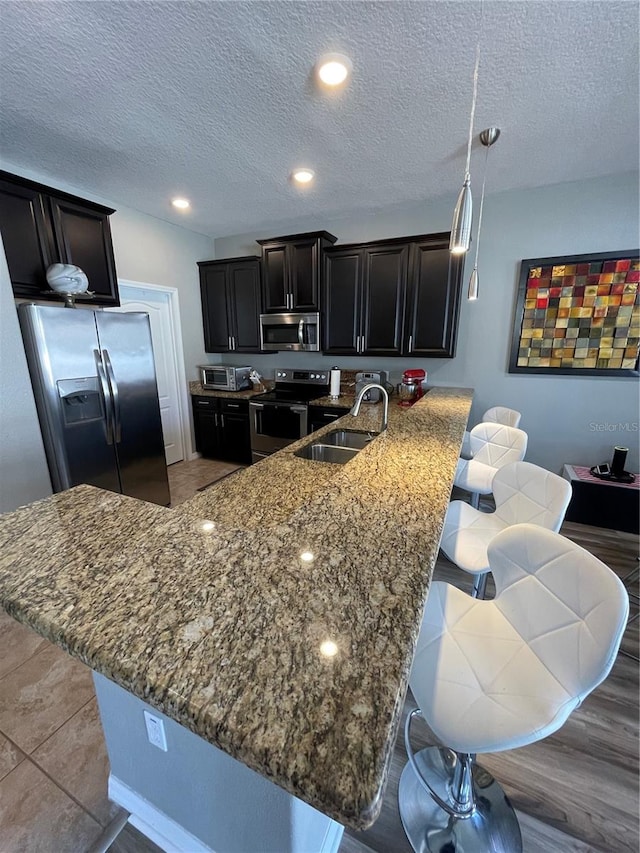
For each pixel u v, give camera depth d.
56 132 2.10
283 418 3.72
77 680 1.55
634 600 2.04
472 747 0.73
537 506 1.38
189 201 3.23
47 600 0.66
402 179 2.77
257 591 0.67
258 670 0.51
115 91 1.74
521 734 0.72
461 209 1.28
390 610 0.62
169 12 1.31
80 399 2.45
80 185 2.86
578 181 2.82
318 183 2.83
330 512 0.99
